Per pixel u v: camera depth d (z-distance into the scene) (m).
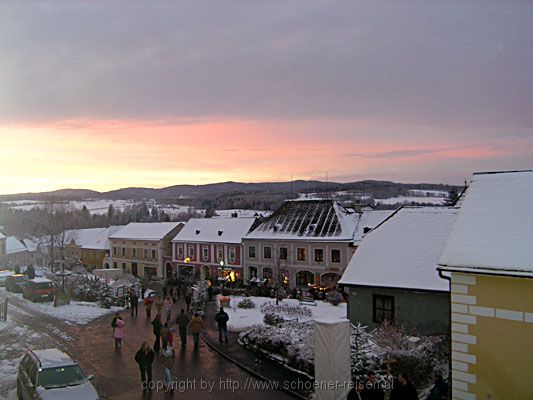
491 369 12.25
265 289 44.16
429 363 16.91
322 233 49.84
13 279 42.59
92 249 82.62
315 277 49.47
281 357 19.94
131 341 24.03
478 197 14.76
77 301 37.41
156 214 183.88
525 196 14.15
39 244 87.19
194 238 63.47
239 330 26.48
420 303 22.00
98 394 15.34
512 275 11.85
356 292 23.91
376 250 24.86
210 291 40.97
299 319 28.95
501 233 13.20
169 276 68.31
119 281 43.81
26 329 26.55
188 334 25.95
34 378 14.44
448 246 13.51
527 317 11.83
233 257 58.78
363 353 16.81
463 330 12.72
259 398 15.86
